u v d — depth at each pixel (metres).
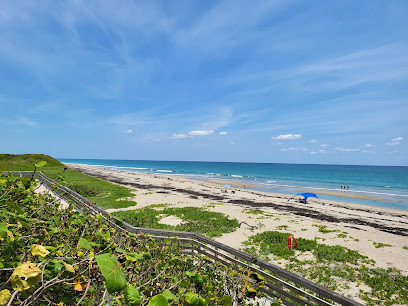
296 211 29.02
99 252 2.02
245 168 184.75
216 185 59.22
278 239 17.17
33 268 1.12
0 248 1.80
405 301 9.72
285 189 60.59
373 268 12.98
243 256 6.11
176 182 58.47
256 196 41.03
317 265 13.13
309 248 15.39
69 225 2.74
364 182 84.44
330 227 21.38
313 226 21.42
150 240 3.16
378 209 34.28
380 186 72.50
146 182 54.03
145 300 1.84
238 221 22.03
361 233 19.77
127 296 1.29
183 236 7.51
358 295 10.21
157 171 126.81
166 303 1.25
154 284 2.40
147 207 26.31
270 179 91.19
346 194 53.75
